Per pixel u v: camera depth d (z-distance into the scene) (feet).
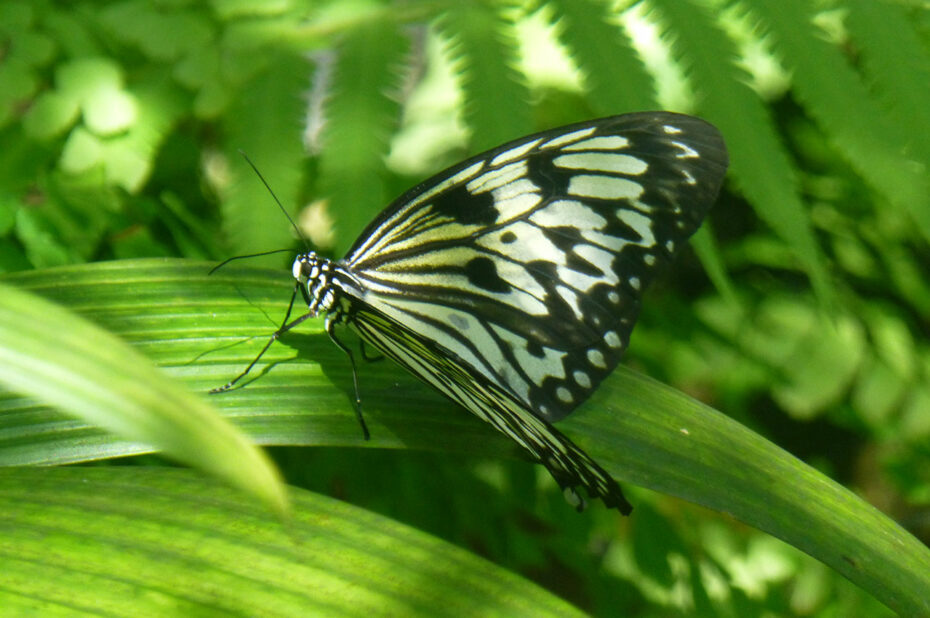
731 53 2.49
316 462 2.56
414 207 2.38
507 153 2.37
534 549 2.60
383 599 2.14
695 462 2.27
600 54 2.49
